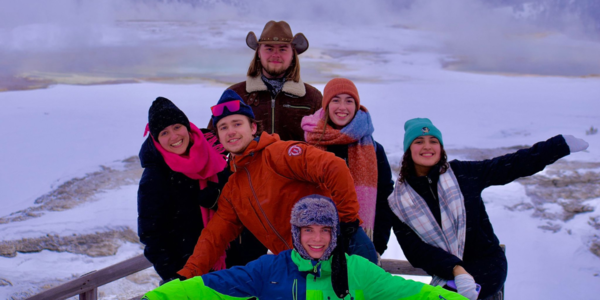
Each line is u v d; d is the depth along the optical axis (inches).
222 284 94.7
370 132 147.3
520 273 283.4
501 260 127.1
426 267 124.7
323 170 106.0
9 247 320.2
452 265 120.5
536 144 128.4
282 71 169.5
